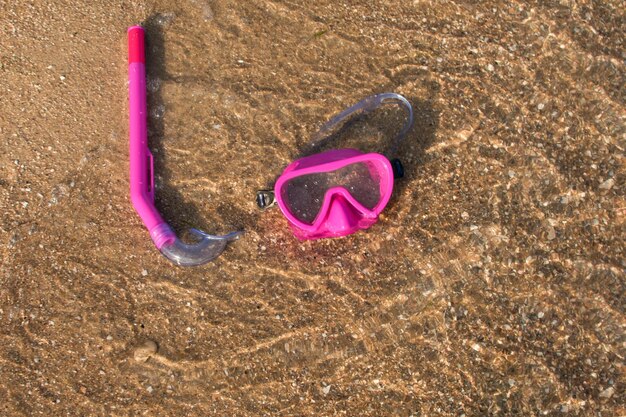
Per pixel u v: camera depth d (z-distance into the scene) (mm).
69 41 1073
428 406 978
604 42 1075
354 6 1093
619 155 1042
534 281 1008
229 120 1062
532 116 1058
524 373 980
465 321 998
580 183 1033
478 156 1046
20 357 994
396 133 1059
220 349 1001
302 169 959
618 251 1015
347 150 1019
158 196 1039
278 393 989
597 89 1062
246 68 1076
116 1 1083
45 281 1013
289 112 1065
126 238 1025
